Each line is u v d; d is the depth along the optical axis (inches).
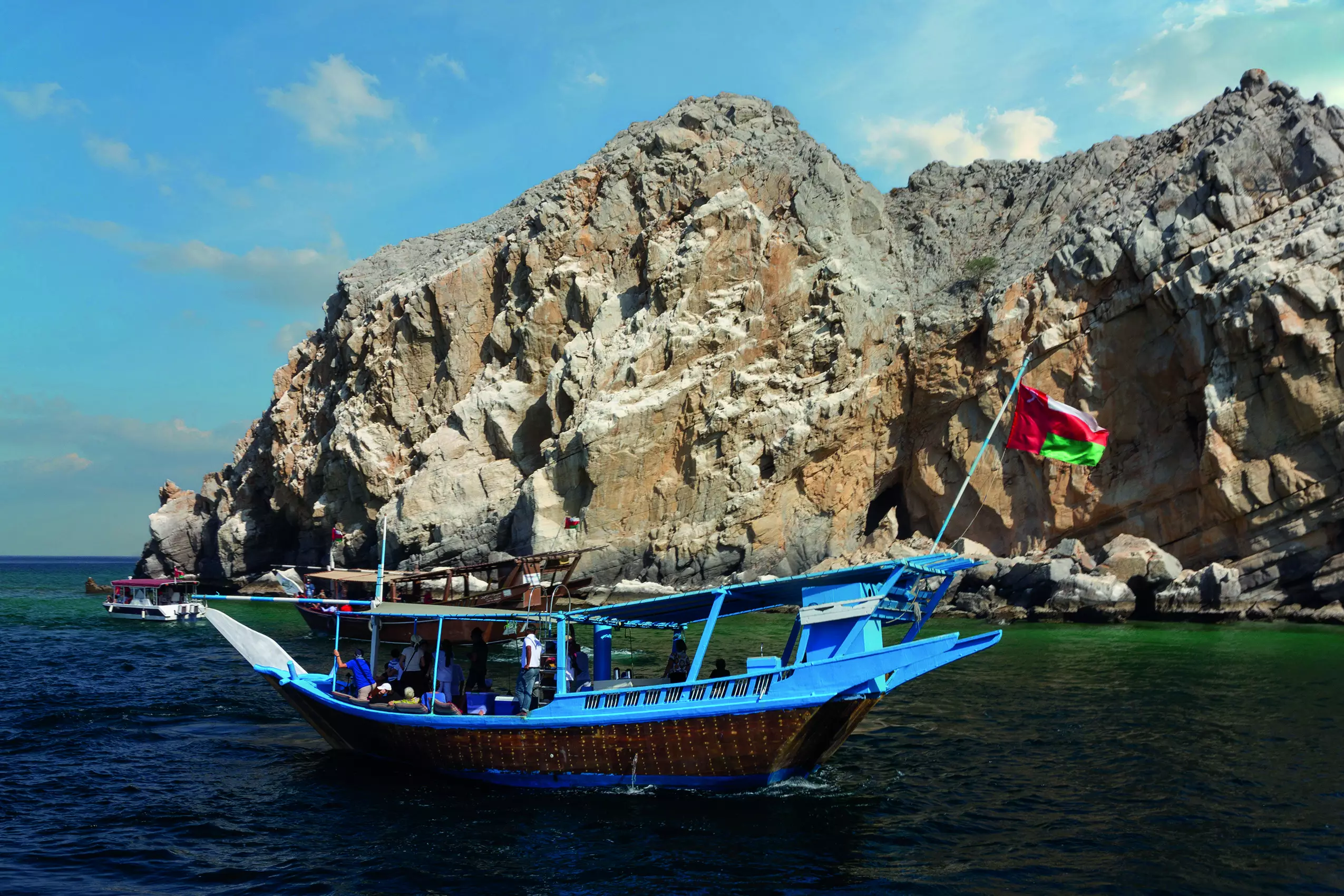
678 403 2158.0
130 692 968.9
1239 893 420.2
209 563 3110.2
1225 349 1673.2
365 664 722.2
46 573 5462.6
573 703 606.2
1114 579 1663.4
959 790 586.9
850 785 597.6
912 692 933.8
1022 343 1999.3
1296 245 1630.2
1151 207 1921.8
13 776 623.2
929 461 2142.0
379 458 2559.1
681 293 2304.4
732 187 2425.0
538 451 2404.0
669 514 2164.1
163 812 547.8
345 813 547.5
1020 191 2581.2
